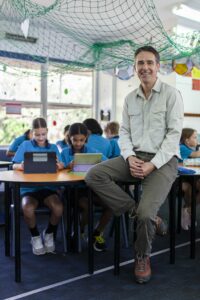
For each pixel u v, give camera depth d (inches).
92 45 189.8
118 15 168.2
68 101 253.4
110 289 84.0
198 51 157.3
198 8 182.7
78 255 107.0
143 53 90.0
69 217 111.3
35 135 113.7
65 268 96.9
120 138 96.6
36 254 106.7
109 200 89.6
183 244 117.6
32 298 79.4
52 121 246.5
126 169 90.9
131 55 173.5
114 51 181.8
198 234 129.0
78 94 258.2
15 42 211.9
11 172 100.4
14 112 228.5
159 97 91.0
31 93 235.0
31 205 102.2
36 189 106.4
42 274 92.8
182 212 135.3
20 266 89.2
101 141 132.1
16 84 227.8
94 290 83.5
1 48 211.6
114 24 177.8
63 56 223.6
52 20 169.2
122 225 118.7
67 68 207.5
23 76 226.5
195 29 200.8
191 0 175.3
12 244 106.7
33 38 213.0
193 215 103.7
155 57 90.6
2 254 107.7
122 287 85.1
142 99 93.5
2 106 223.9
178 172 97.4
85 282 88.0
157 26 157.2
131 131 95.3
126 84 261.3
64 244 109.4
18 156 112.6
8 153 166.6
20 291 83.0
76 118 259.0
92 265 93.1
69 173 99.0
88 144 129.1
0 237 125.4
